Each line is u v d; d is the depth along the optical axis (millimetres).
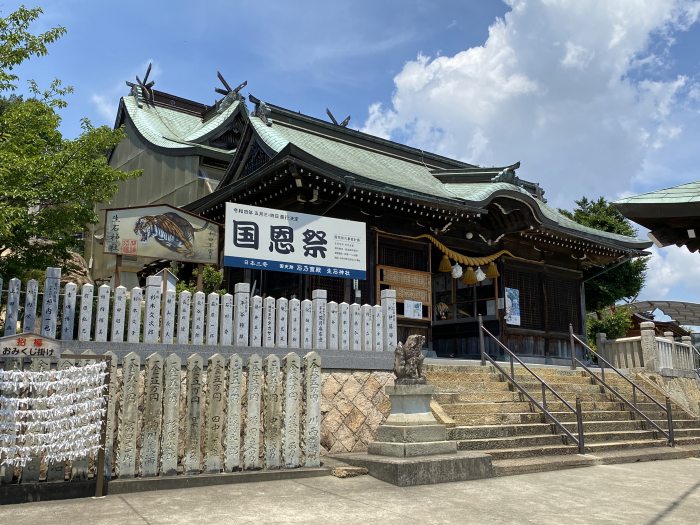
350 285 15008
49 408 6590
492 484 7973
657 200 4879
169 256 10750
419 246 16578
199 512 6070
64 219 12062
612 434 11750
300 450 8500
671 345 18281
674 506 6844
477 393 11578
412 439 8570
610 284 28516
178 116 29781
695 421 14695
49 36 11883
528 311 19328
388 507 6457
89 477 7004
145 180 25406
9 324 7926
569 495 7375
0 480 6520
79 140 12742
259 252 11664
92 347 8062
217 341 9133
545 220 17703
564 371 14867
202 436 7875
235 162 17375
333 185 13719
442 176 20125
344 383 9984
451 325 19656
